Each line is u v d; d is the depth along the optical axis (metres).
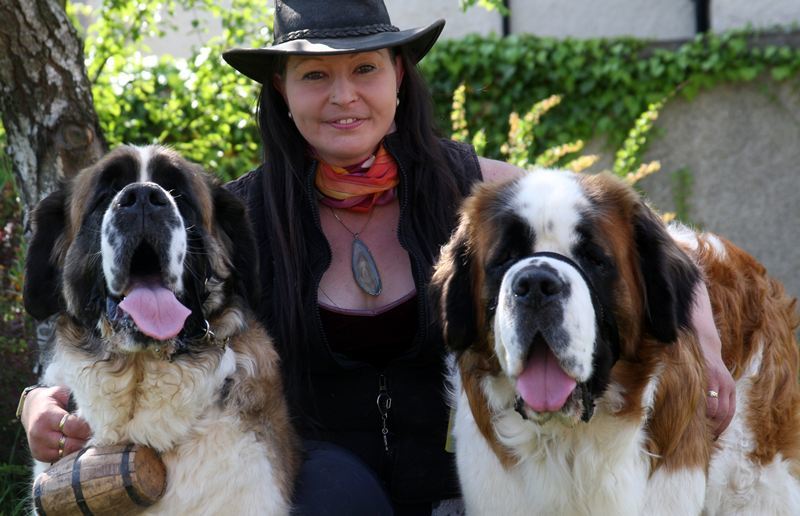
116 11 3.01
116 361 1.76
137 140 3.09
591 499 1.80
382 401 2.03
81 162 2.33
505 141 3.77
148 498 1.75
